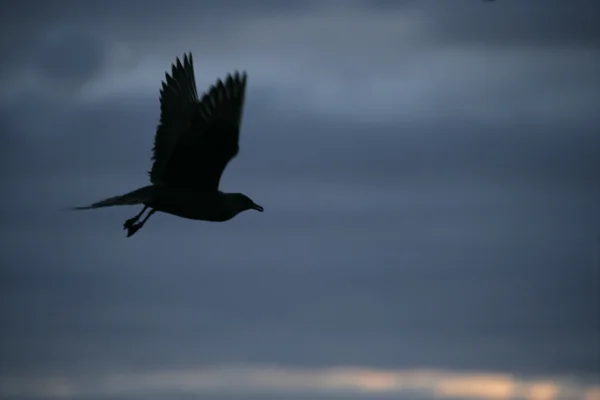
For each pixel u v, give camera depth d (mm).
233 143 18141
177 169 18469
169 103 19969
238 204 19141
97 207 17797
